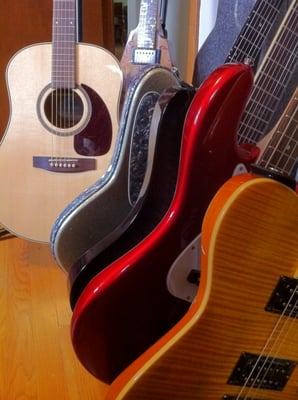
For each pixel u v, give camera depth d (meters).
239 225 0.57
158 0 1.31
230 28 1.15
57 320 1.15
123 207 0.92
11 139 1.31
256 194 0.57
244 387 0.69
